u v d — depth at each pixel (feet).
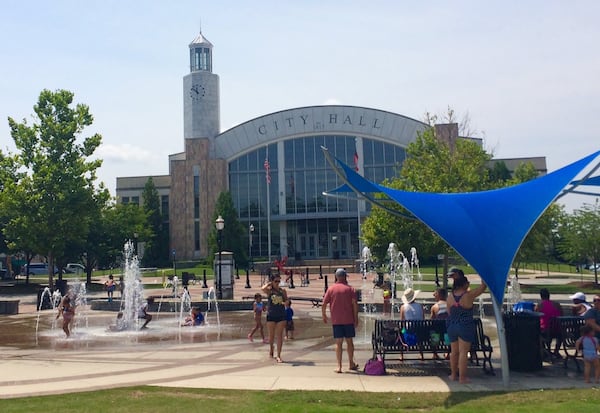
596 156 34.42
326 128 238.27
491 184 97.19
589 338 30.01
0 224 140.36
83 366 37.09
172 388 28.63
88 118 124.88
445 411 23.38
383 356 33.19
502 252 31.35
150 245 235.40
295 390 27.63
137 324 60.95
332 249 239.09
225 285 96.32
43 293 87.81
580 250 120.16
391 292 76.43
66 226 121.08
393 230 94.99
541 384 29.22
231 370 34.37
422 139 106.22
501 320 29.89
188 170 241.76
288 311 50.26
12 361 39.83
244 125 242.37
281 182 240.12
